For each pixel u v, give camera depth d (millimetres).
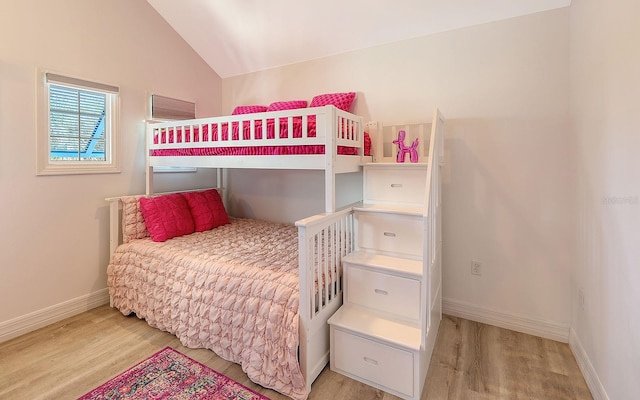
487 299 2484
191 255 2312
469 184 2494
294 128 2088
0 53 2166
